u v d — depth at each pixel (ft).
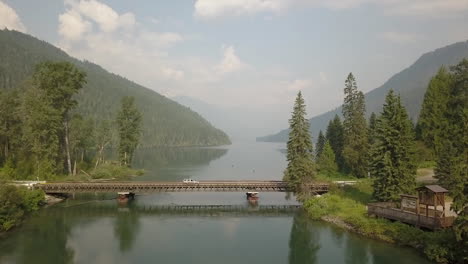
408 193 156.56
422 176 215.72
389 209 142.92
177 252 127.34
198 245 135.44
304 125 207.41
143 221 171.94
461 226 96.94
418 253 119.14
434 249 111.24
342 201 186.80
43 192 202.69
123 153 342.64
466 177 96.89
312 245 134.72
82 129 290.76
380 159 164.35
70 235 146.10
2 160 257.34
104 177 293.64
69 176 254.27
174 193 255.29
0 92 256.93
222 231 155.12
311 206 188.34
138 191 217.97
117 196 235.81
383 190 160.76
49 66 233.76
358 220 151.74
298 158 203.31
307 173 202.49
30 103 231.09
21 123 258.16
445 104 231.91
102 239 141.38
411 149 160.56
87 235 146.61
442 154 171.53
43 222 166.30
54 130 236.43
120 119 338.54
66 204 207.82
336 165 285.02
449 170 162.91
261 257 122.83
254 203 218.38
